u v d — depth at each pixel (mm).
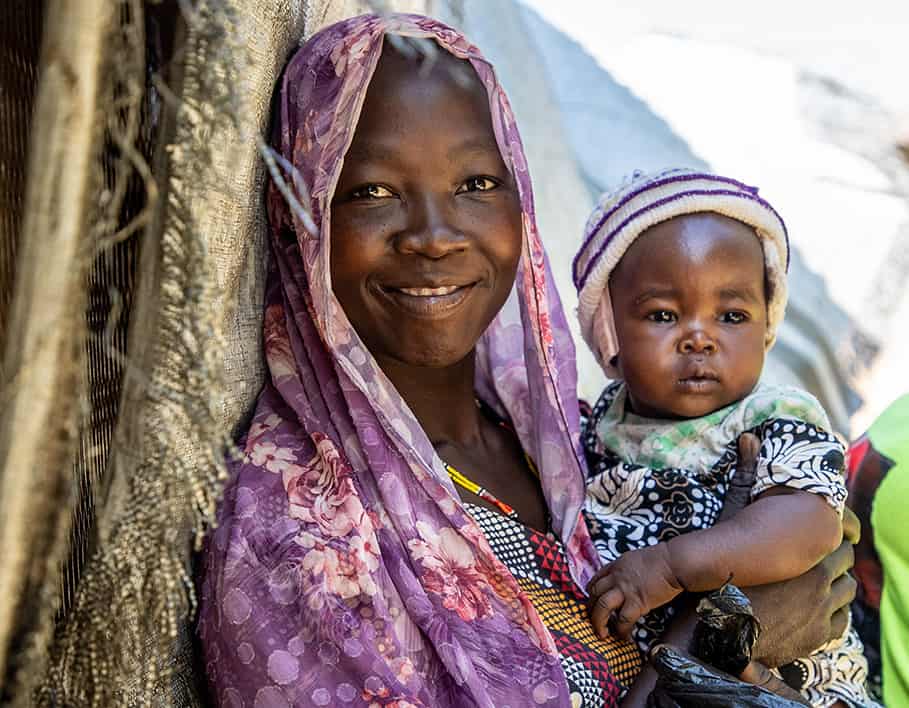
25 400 838
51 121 822
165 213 986
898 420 2447
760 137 3639
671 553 1694
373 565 1406
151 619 1093
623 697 1653
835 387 3580
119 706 1088
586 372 3529
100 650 1062
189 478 1048
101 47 831
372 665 1335
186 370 1004
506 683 1440
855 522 1950
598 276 2016
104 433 1234
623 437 1997
